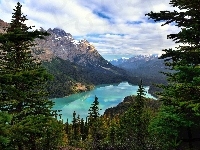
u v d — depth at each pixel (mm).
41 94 14117
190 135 14398
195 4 7410
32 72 5621
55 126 11875
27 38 5613
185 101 7891
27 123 5371
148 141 20641
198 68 7984
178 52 8250
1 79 5457
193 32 7359
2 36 5277
